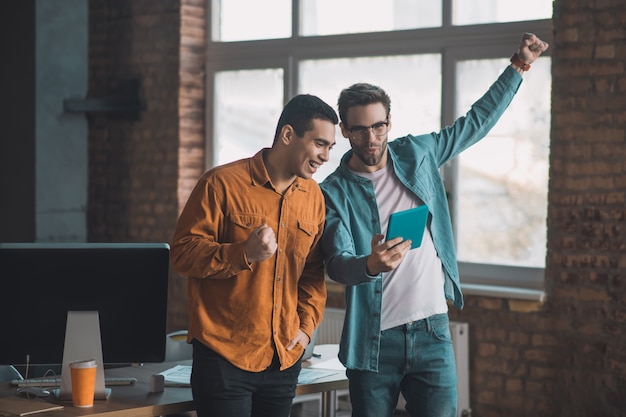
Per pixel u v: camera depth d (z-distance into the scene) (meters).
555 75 5.38
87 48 7.50
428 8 6.14
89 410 2.94
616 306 5.11
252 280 2.88
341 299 6.33
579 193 5.29
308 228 3.02
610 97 5.15
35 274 3.05
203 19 7.23
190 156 7.22
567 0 5.31
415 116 6.23
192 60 7.19
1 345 3.06
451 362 3.22
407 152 3.32
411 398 3.25
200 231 2.89
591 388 5.23
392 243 2.82
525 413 5.57
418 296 3.17
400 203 3.25
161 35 7.21
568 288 5.36
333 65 6.60
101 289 3.10
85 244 3.10
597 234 5.21
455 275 3.32
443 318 3.21
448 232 3.35
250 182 2.93
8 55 7.38
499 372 5.67
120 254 3.10
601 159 5.19
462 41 5.97
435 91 6.13
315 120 2.85
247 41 7.01
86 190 7.60
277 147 2.93
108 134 7.52
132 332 3.13
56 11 7.31
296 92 6.77
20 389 3.26
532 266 5.73
